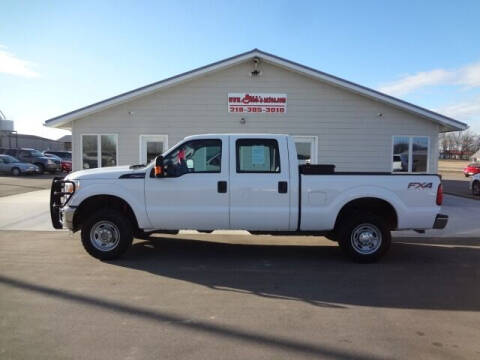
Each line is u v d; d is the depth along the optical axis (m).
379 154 14.24
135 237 8.00
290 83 14.01
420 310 4.50
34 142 69.56
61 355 3.37
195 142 6.45
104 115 13.84
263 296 4.90
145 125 13.90
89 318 4.14
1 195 15.12
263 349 3.52
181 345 3.58
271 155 6.44
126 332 3.82
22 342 3.59
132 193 6.36
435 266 6.36
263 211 6.35
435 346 3.63
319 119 14.11
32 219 10.00
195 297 4.82
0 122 50.75
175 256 6.81
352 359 3.37
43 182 21.72
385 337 3.80
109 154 13.92
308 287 5.27
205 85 13.91
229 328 3.95
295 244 7.86
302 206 6.35
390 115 14.16
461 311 4.48
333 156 14.24
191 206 6.36
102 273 5.75
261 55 13.49
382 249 6.41
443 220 6.45
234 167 6.37
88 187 6.34
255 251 7.25
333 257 6.87
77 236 8.24
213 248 7.44
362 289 5.21
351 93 14.06
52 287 5.09
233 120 14.02
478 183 16.72
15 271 5.78
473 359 3.40
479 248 7.64
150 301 4.66
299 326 4.02
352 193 6.35
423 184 6.42
